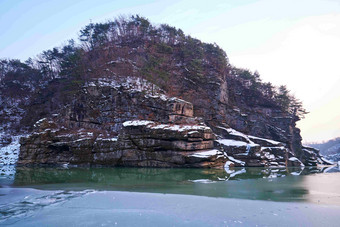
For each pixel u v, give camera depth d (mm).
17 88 56656
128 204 8062
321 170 29562
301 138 60281
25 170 21891
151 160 25125
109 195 9617
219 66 52875
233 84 56656
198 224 5938
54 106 44656
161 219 6340
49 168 23922
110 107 32531
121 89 33531
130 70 41688
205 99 44469
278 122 55000
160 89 38531
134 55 50094
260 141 41000
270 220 6297
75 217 6531
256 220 6305
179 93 42188
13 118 47812
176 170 22297
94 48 54844
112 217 6516
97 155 26375
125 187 12172
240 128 48438
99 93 33656
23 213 6945
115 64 44094
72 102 33062
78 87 36594
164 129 25422
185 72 47250
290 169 30344
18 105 51656
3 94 54125
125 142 25922
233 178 17125
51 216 6637
